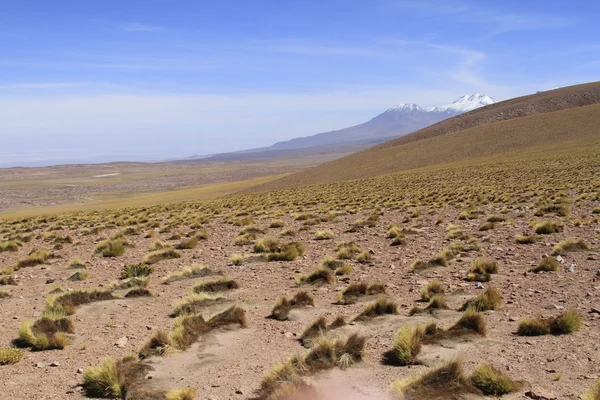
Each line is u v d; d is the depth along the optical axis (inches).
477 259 565.0
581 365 280.4
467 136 5502.0
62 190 6520.7
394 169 4532.5
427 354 311.6
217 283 536.4
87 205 4072.3
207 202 2076.8
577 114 5255.9
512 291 462.9
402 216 1130.0
